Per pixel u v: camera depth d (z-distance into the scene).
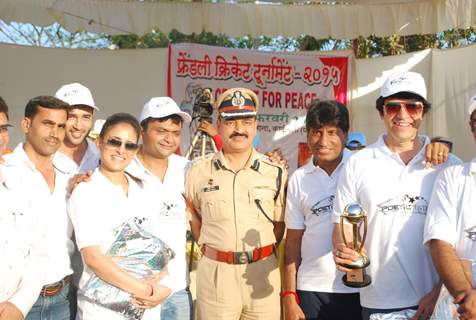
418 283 2.84
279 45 13.73
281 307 3.65
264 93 8.77
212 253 3.33
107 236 2.84
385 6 7.92
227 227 3.29
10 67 8.25
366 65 8.74
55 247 3.02
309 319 3.27
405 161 2.95
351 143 5.65
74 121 3.91
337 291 3.21
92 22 8.05
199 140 5.24
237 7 8.12
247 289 3.28
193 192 3.47
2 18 7.72
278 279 3.39
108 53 8.50
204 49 8.66
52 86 8.36
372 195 2.90
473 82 7.73
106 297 2.73
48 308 3.01
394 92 2.87
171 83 8.55
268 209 3.37
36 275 2.82
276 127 8.78
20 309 2.70
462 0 7.03
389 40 10.76
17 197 2.85
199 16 8.16
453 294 2.44
